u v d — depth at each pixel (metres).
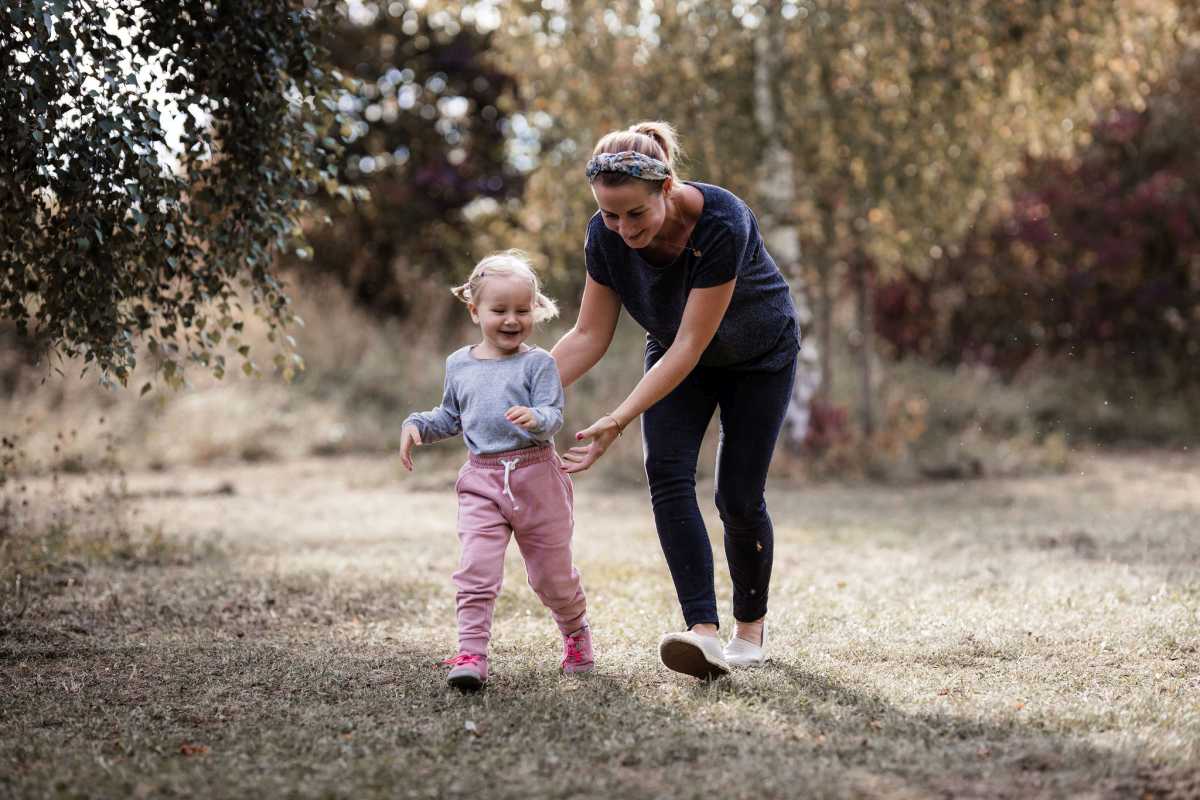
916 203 10.14
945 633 3.69
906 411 11.89
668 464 3.17
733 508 3.19
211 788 2.31
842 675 3.16
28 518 5.79
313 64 4.20
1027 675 3.17
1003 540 6.11
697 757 2.48
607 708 2.84
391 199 16.27
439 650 3.59
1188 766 2.37
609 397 11.86
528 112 10.41
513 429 3.14
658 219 2.84
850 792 2.25
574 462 2.93
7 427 10.56
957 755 2.47
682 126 9.62
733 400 3.20
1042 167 14.23
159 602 4.33
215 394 12.41
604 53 9.54
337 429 12.08
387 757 2.49
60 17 3.25
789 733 2.64
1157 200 13.75
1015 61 9.48
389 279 16.72
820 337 13.93
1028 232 14.05
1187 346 14.44
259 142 4.06
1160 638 3.54
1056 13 9.15
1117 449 12.59
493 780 2.35
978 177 10.26
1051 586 4.53
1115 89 9.92
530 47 9.98
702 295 2.93
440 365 13.77
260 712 2.88
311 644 3.69
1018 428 13.12
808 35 9.51
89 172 3.51
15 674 3.27
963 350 14.93
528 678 3.17
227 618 4.11
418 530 6.80
